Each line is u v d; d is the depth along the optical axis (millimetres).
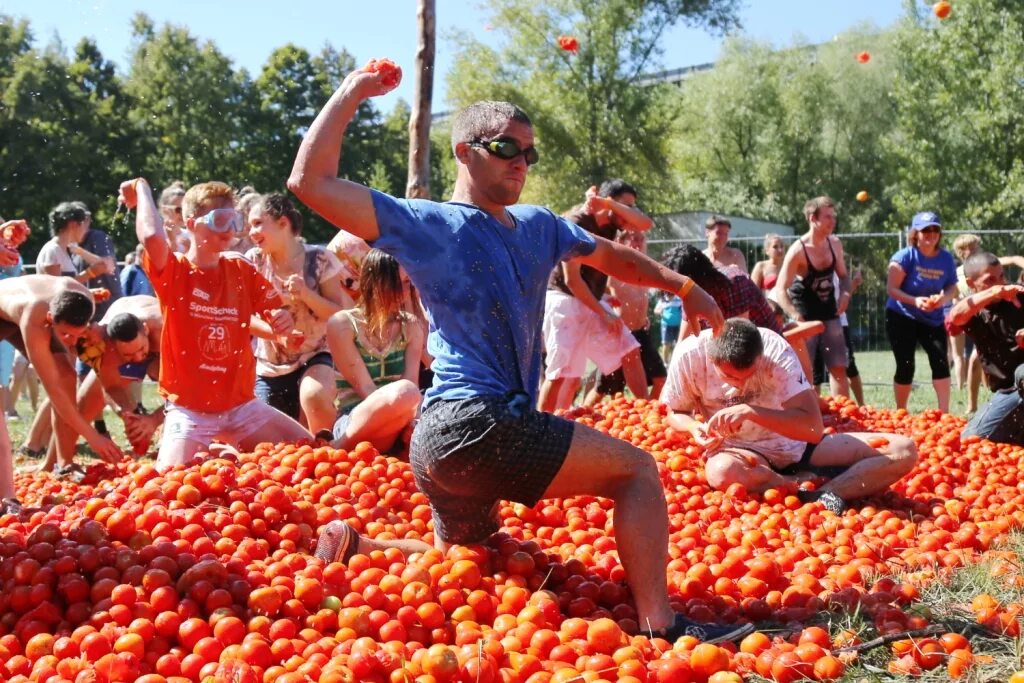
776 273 13320
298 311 7566
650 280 4543
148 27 50625
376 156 51969
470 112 4105
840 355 11172
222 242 6250
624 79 44969
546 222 4285
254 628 3584
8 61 41438
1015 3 38688
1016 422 7805
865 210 52844
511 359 4008
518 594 3953
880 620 3959
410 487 5551
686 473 6371
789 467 6477
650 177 46406
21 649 3613
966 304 7848
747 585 4359
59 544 4164
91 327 7074
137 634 3490
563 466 3934
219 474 5105
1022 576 4566
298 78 52344
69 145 40750
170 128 49469
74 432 7891
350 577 4078
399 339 7266
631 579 3953
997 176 39188
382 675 3344
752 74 55312
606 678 3307
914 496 6301
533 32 44312
